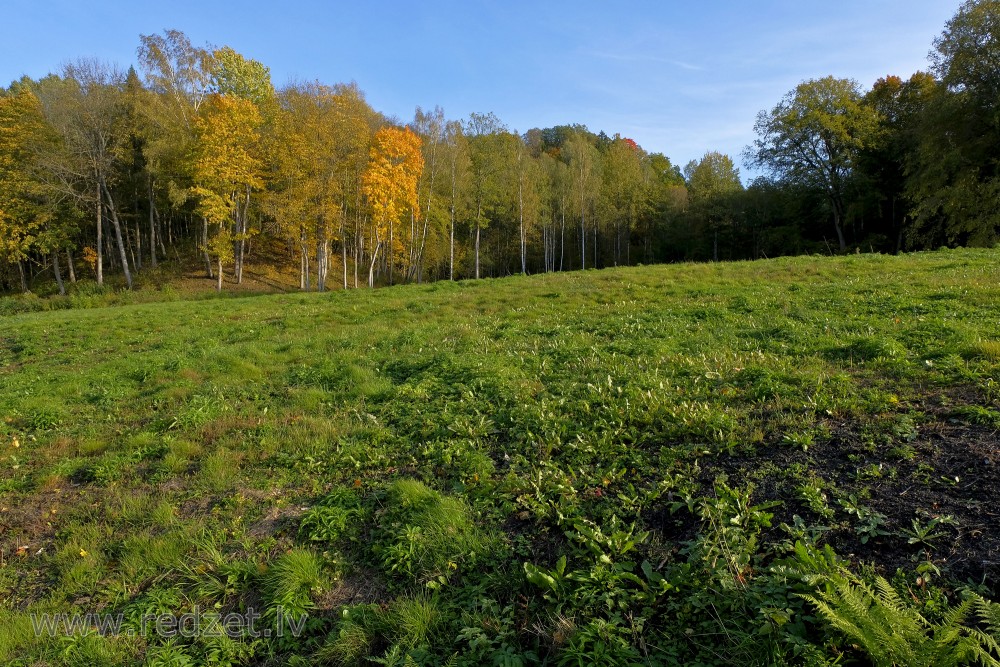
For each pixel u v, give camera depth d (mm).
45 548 5070
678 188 55875
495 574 4020
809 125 39656
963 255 17672
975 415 5086
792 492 4395
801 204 44906
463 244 54344
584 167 51375
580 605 3561
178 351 12492
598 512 4543
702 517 4160
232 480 5934
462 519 4641
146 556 4641
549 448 5691
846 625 2740
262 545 4676
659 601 3576
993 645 2582
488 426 6469
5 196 33000
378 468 5910
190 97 33562
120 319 18438
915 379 6156
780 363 7156
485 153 43156
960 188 27469
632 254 59375
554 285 18672
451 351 9805
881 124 39625
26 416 8672
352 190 35250
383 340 11641
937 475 4332
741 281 15633
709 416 5680
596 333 10461
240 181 32188
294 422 7371
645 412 6086
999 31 26094
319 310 17500
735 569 3584
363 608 3857
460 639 3482
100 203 35188
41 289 38031
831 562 3438
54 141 34188
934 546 3596
